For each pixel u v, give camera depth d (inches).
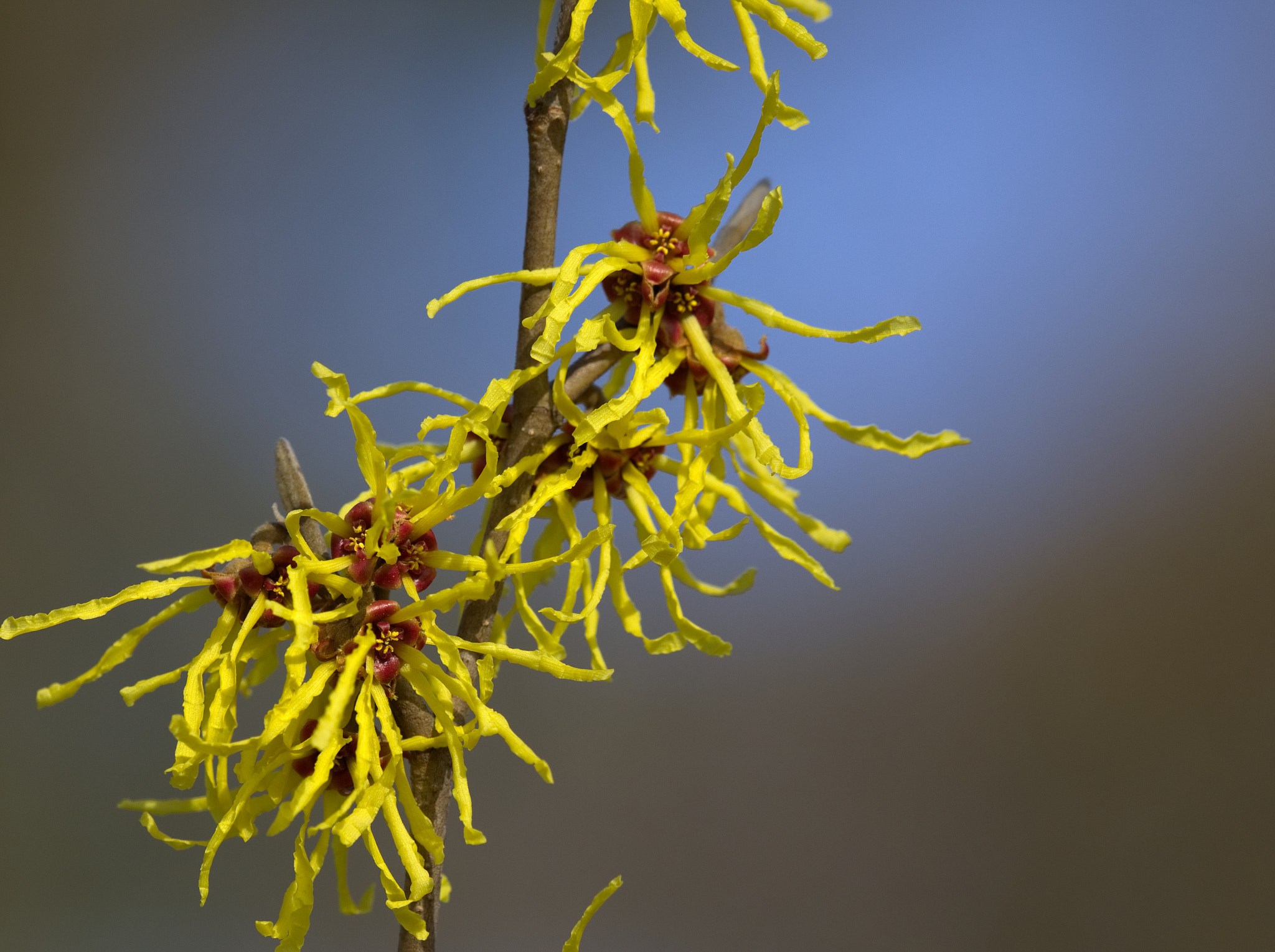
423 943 18.8
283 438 18.7
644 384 18.8
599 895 18.6
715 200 18.8
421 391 18.7
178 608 18.7
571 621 18.8
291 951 18.3
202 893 18.3
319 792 18.7
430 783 18.8
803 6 18.8
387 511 18.5
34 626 18.4
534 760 18.4
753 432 18.8
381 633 18.6
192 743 18.3
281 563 18.6
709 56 18.7
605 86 18.8
